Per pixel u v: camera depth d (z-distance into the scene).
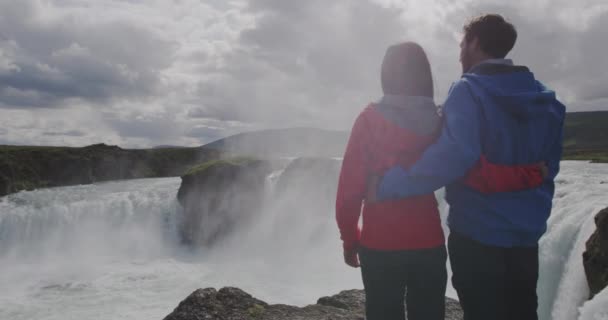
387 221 2.32
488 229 2.17
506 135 2.12
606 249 8.96
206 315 4.63
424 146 2.23
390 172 2.18
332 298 5.43
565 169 33.09
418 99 2.29
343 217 2.32
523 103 2.09
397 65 2.31
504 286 2.25
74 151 50.38
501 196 2.16
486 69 2.23
